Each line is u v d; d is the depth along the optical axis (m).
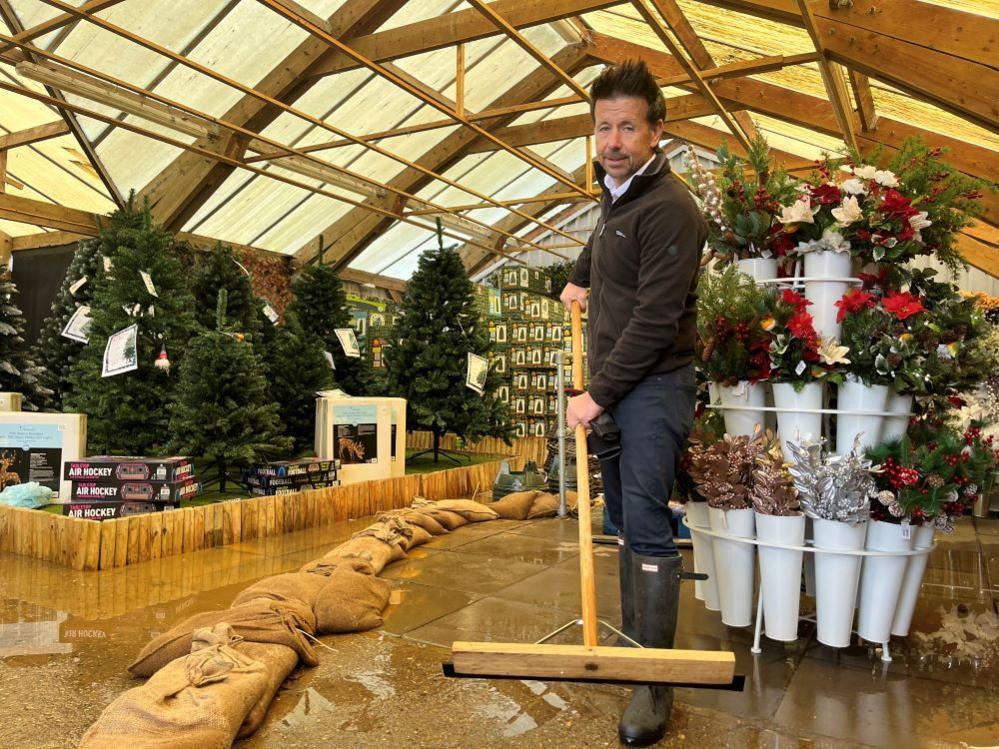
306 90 7.95
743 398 2.28
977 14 4.37
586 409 1.73
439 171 10.53
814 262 2.24
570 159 12.44
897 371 2.09
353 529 4.25
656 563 1.75
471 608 2.68
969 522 5.06
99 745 1.41
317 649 2.22
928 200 2.27
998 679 2.05
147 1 6.36
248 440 4.38
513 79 9.38
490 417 6.88
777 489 2.12
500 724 1.71
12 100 7.33
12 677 1.92
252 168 8.45
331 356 6.45
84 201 8.98
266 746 1.59
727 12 5.79
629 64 1.74
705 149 11.87
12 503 3.67
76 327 4.70
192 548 3.60
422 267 6.78
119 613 2.53
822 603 2.14
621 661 1.40
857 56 4.89
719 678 1.38
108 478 3.60
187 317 4.74
